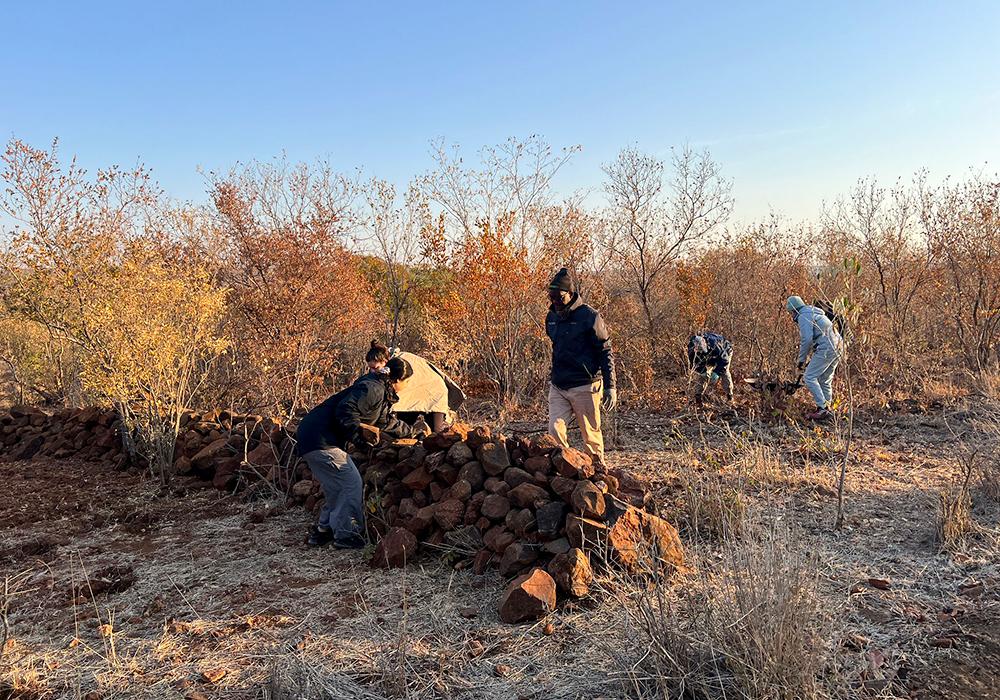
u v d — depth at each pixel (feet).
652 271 43.52
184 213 35.45
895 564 13.97
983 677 10.18
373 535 16.20
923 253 37.29
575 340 18.63
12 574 15.33
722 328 42.47
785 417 25.98
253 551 16.17
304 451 15.87
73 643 12.09
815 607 10.12
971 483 17.88
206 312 23.45
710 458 19.30
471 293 35.53
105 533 17.76
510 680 10.56
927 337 39.81
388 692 10.27
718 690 9.75
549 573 12.96
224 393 31.78
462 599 13.23
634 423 27.94
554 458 14.90
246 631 12.33
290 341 32.22
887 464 20.67
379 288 45.60
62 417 27.20
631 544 13.42
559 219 38.42
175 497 20.40
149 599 13.87
